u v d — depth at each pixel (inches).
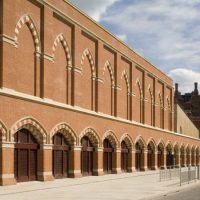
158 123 2374.5
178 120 2817.4
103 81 1670.8
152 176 1715.1
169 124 2608.3
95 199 862.5
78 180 1328.7
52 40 1310.3
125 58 1883.6
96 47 1611.7
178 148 2682.1
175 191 1157.7
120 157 1766.7
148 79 2213.3
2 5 1083.3
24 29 1188.5
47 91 1269.7
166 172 1568.7
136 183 1341.0
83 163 1493.6
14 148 1115.3
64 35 1389.0
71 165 1389.0
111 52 1758.1
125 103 1904.5
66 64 1406.3
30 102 1144.2
